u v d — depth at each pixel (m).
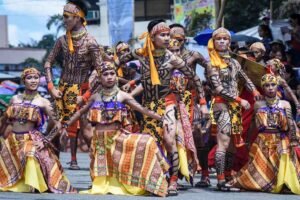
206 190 8.14
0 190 7.57
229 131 7.96
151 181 7.21
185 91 8.40
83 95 7.84
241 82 8.55
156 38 7.50
